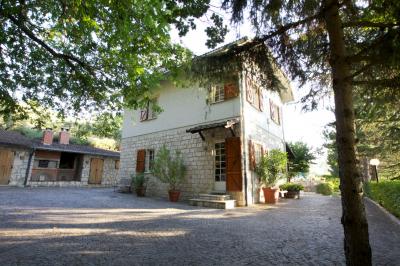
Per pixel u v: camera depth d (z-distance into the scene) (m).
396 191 7.38
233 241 4.54
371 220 7.01
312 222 6.35
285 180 15.53
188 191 11.27
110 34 5.49
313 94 4.11
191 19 3.62
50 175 18.22
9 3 4.66
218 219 6.70
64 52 6.60
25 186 15.95
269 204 10.12
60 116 8.34
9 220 5.73
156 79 6.71
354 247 2.40
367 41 3.06
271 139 13.43
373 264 3.48
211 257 3.65
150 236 4.81
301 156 18.22
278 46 3.32
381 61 2.50
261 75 3.48
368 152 16.70
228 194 10.04
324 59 3.40
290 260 3.56
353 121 2.67
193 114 11.88
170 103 13.05
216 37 3.60
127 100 7.07
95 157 20.11
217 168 10.80
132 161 14.38
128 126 15.26
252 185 10.30
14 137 17.12
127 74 6.63
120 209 8.09
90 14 4.87
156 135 13.34
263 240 4.62
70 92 7.46
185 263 3.40
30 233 4.75
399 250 4.12
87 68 6.24
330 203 10.66
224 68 3.38
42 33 6.17
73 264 3.29
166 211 7.96
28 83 7.09
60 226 5.42
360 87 3.28
